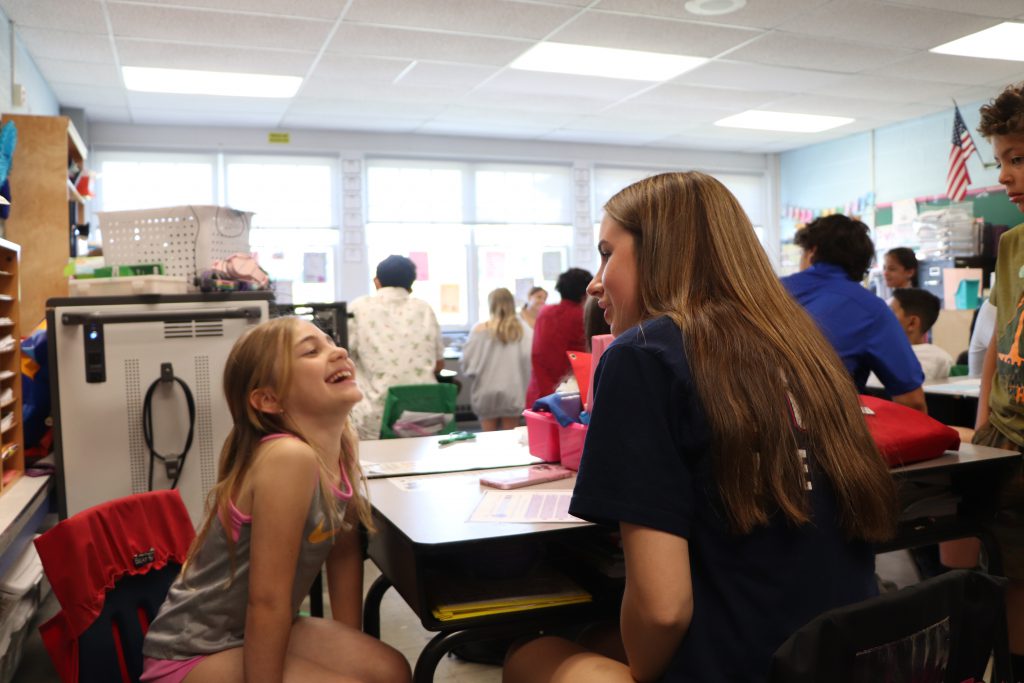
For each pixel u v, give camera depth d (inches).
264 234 329.1
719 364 42.4
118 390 104.8
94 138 304.7
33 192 171.3
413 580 57.8
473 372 205.8
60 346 103.0
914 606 39.4
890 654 38.5
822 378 44.6
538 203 365.4
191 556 61.3
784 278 100.0
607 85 267.0
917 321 157.1
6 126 146.6
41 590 115.3
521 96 280.1
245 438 60.6
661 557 41.1
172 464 106.0
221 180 322.3
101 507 70.1
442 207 350.9
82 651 67.3
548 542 66.8
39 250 171.0
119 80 250.2
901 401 96.4
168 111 290.5
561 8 197.6
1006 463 70.7
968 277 274.8
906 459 66.9
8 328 108.1
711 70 252.5
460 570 64.1
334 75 250.4
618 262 48.9
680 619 40.8
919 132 323.6
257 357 59.9
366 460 82.0
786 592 42.3
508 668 53.8
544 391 165.9
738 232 47.1
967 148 302.8
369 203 340.8
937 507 72.2
